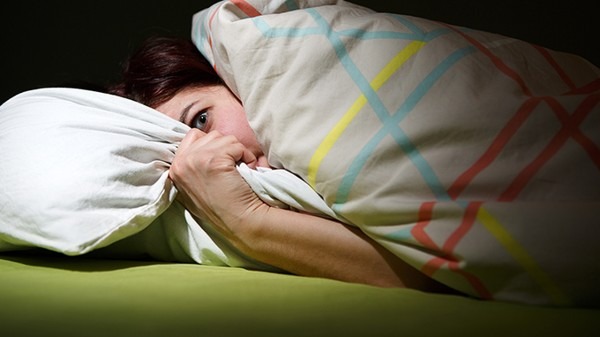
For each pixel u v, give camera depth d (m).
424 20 0.97
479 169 0.79
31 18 2.22
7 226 0.92
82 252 0.87
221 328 0.61
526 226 0.72
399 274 0.86
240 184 0.94
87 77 2.21
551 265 0.71
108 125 0.99
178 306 0.70
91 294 0.75
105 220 0.89
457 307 0.69
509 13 2.00
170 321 0.64
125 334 0.60
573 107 0.79
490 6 2.00
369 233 0.84
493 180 0.77
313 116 0.90
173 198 0.98
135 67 1.17
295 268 0.91
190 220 1.00
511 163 0.78
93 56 2.21
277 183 0.93
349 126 0.86
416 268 0.81
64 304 0.71
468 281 0.75
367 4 2.05
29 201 0.90
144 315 0.66
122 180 0.92
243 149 0.98
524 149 0.79
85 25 2.21
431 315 0.66
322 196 0.90
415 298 0.74
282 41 0.95
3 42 2.23
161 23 2.17
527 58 0.94
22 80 2.24
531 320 0.63
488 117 0.81
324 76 0.92
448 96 0.84
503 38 0.97
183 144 0.99
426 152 0.82
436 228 0.77
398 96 0.86
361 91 0.88
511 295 0.73
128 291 0.77
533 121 0.79
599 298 0.70
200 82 1.13
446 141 0.81
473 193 0.78
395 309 0.68
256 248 0.91
